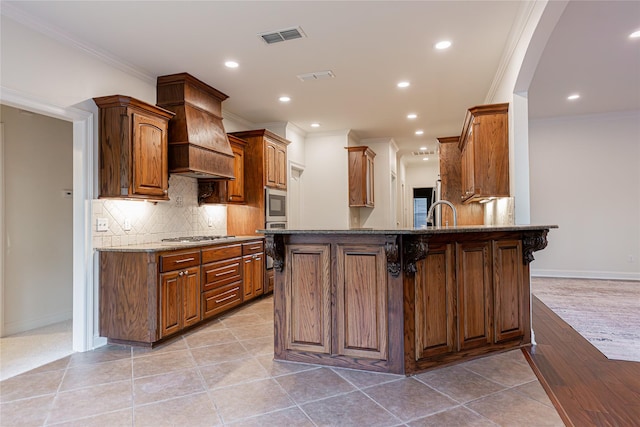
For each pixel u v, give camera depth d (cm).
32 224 383
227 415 200
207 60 351
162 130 352
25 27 267
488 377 245
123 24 284
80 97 307
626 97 518
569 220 616
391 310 251
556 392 223
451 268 269
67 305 417
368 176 659
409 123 596
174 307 329
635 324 364
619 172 595
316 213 653
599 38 344
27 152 381
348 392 225
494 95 435
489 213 514
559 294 497
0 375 257
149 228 379
